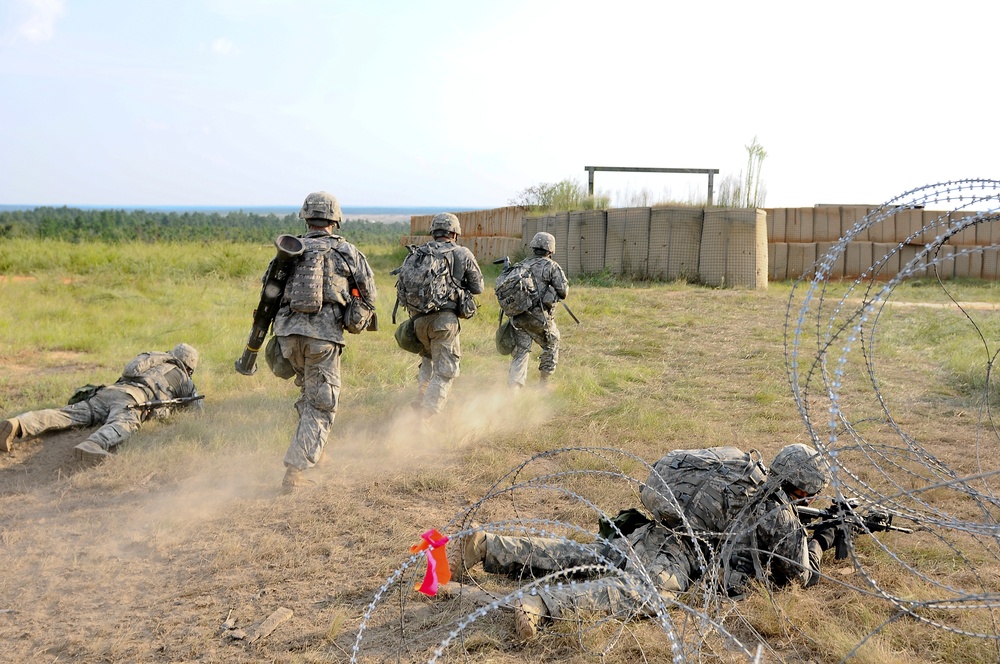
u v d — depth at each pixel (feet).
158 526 15.64
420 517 16.08
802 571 12.50
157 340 33.40
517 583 12.76
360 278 18.26
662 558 11.98
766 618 11.67
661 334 37.47
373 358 30.50
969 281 61.82
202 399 23.40
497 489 17.51
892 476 18.22
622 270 59.93
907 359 31.53
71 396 23.80
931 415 23.94
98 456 18.62
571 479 17.98
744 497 12.23
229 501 16.98
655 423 22.47
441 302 21.52
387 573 13.61
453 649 11.16
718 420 23.49
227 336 34.06
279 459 19.44
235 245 66.69
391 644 11.38
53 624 12.20
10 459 19.39
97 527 15.71
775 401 25.49
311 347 17.67
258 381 27.04
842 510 12.64
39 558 14.39
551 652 11.04
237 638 11.66
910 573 13.41
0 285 47.60
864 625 11.69
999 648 10.66
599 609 11.39
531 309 25.64
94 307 41.22
